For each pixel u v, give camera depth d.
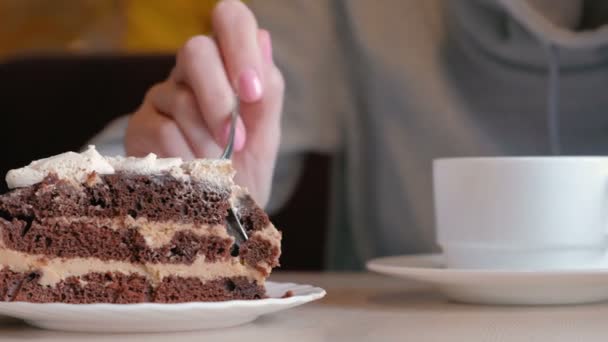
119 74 1.53
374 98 1.36
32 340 0.63
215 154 0.89
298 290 0.72
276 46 1.38
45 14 1.96
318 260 1.44
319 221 1.43
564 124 1.21
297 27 1.40
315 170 1.42
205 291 0.71
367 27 1.37
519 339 0.62
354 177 1.39
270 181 0.94
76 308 0.62
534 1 1.20
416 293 0.80
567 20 1.20
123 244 0.70
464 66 1.32
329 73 1.41
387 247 1.37
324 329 0.65
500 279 0.70
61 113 1.52
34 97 1.53
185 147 0.89
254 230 0.71
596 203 0.73
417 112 1.32
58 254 0.69
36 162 0.70
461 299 0.75
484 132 1.28
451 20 1.33
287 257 1.44
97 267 0.70
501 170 0.73
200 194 0.71
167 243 0.70
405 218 1.34
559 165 0.73
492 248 0.74
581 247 0.74
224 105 0.85
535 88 1.24
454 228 0.75
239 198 0.71
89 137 1.51
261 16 1.42
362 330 0.65
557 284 0.71
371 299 0.77
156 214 0.70
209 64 0.85
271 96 0.91
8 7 1.97
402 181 1.33
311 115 1.37
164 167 0.71
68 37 1.95
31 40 1.98
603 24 1.21
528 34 1.21
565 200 0.73
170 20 1.88
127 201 0.70
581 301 0.73
